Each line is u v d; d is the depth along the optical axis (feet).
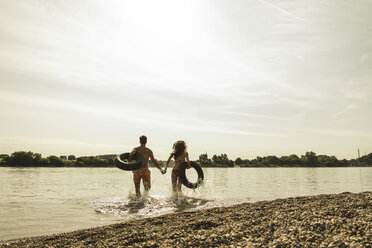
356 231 9.66
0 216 17.51
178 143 29.19
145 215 18.06
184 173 28.35
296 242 9.07
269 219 12.89
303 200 19.38
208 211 17.70
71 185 39.42
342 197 19.45
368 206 14.25
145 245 9.69
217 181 52.80
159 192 29.12
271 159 456.04
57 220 16.48
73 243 11.12
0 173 82.58
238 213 15.21
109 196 26.76
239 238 10.10
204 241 9.82
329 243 8.71
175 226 12.87
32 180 50.34
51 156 247.29
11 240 12.23
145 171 27.99
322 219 11.58
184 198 25.53
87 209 19.98
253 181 53.11
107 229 13.38
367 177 72.49
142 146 29.01
